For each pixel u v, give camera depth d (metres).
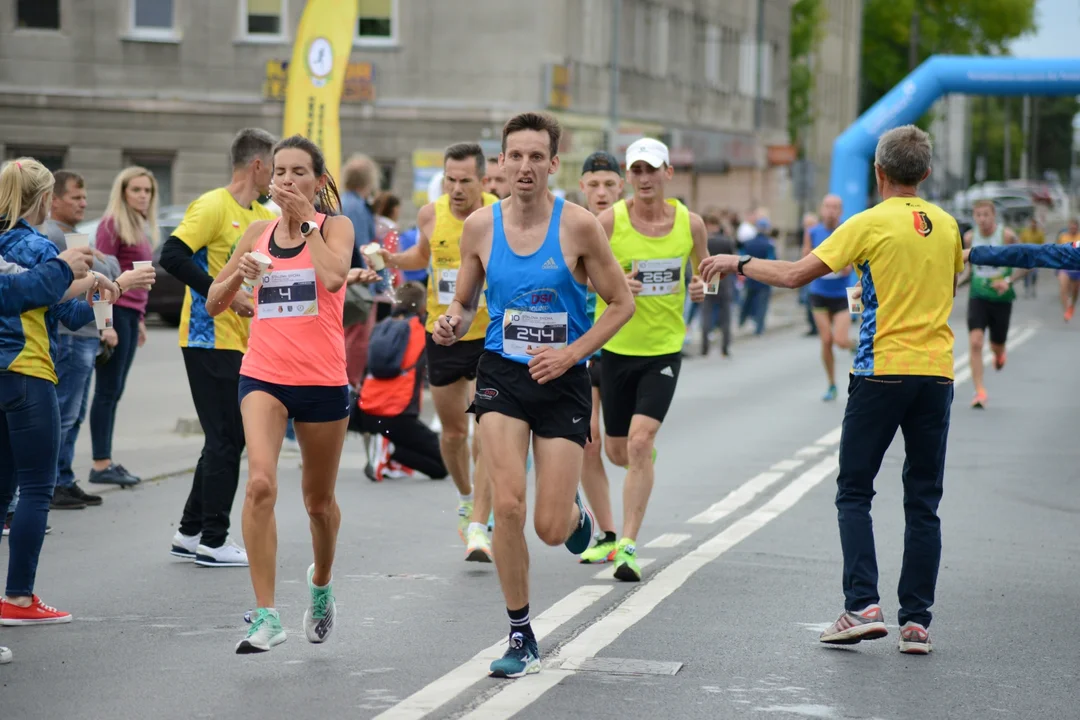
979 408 51.25
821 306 54.00
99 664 18.53
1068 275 96.12
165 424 43.50
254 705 16.72
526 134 18.27
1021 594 23.36
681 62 151.12
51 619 20.67
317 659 18.84
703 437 43.56
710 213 73.88
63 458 30.28
